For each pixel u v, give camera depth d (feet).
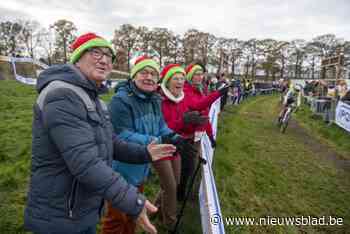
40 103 3.62
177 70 8.26
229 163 14.60
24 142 14.92
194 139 8.91
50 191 3.73
